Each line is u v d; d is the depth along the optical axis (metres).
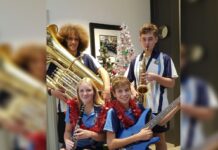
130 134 1.64
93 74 1.91
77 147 1.73
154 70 1.82
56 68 1.81
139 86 1.80
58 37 1.86
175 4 2.84
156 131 1.69
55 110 1.75
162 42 2.92
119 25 2.94
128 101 1.72
